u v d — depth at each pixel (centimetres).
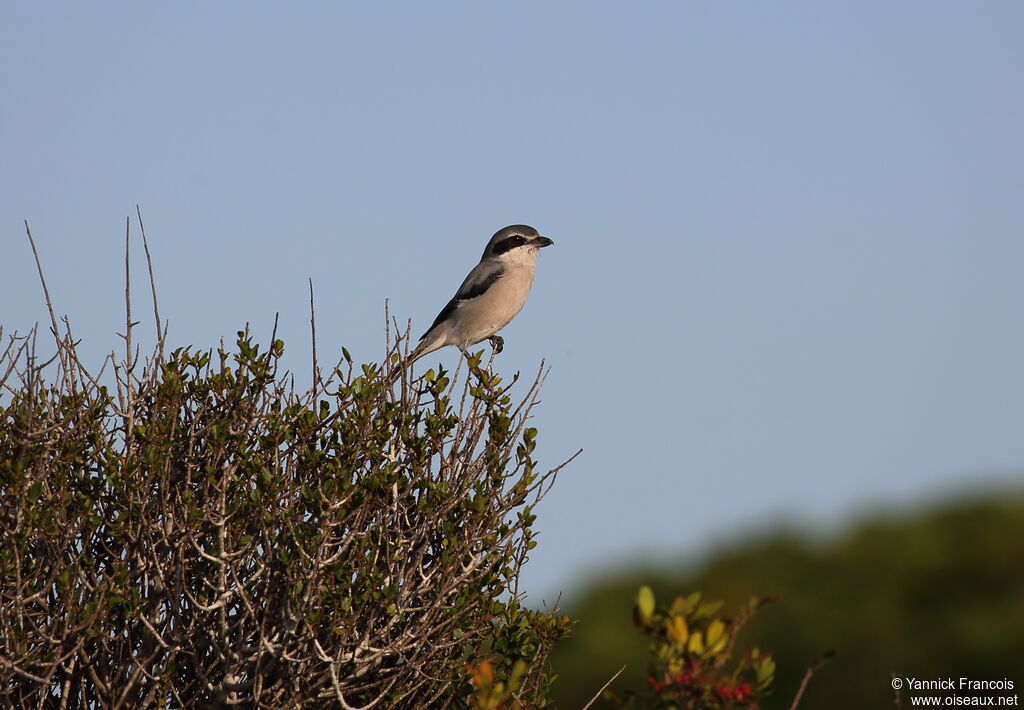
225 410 1125
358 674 1038
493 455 1112
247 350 1138
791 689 2523
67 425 1099
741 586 2728
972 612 2488
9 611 1001
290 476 1086
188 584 1087
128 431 1094
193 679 1074
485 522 1091
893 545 2689
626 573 2828
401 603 1054
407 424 1128
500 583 1114
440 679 1045
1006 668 2370
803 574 2731
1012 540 2575
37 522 1027
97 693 1077
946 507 2777
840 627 2553
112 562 1079
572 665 2619
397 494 1083
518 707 1045
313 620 999
